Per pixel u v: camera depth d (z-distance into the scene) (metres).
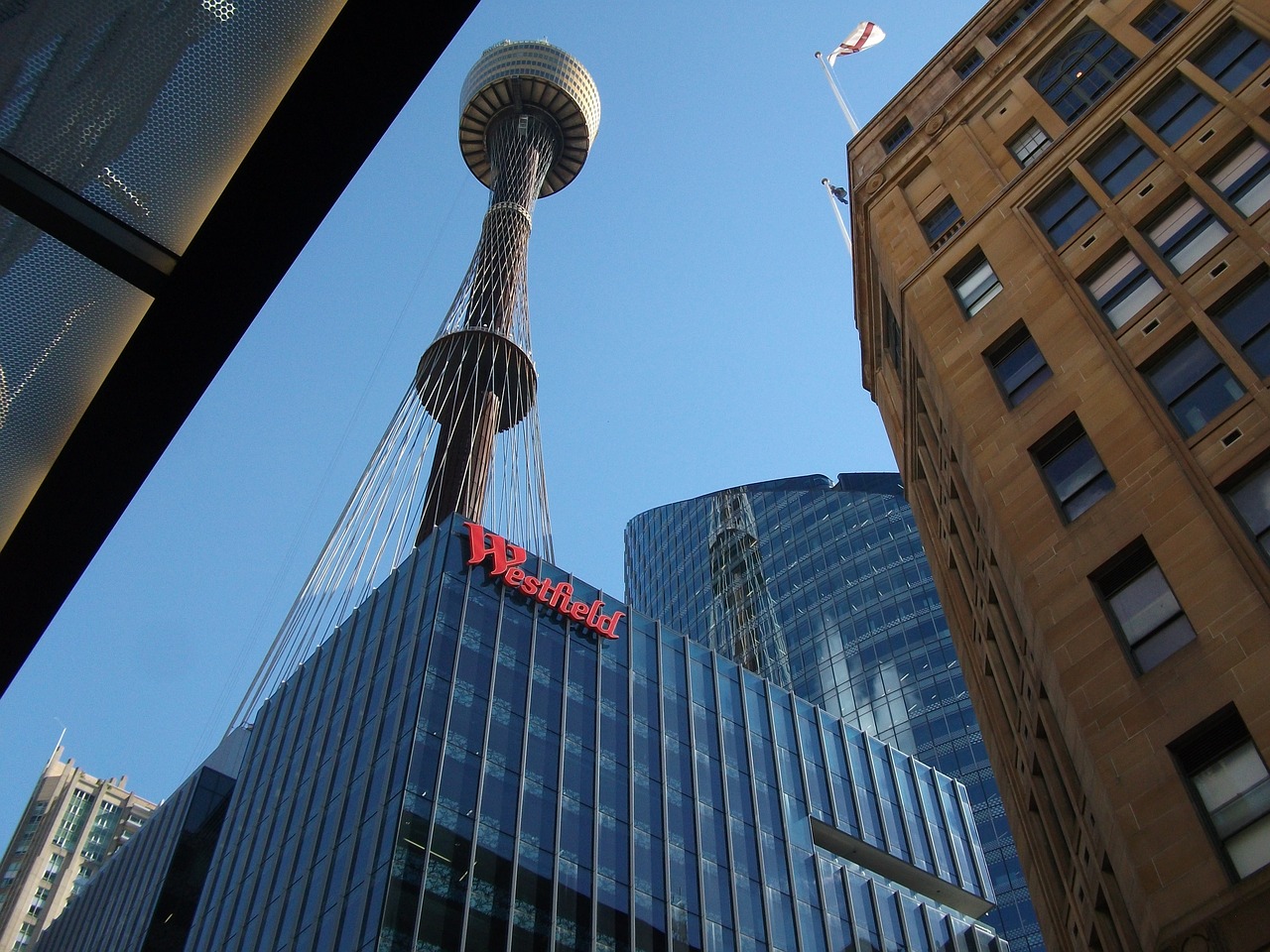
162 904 80.69
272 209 6.58
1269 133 26.84
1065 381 27.02
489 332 131.38
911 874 82.81
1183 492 22.42
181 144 6.56
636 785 68.56
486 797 60.06
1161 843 19.05
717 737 77.44
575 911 58.94
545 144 174.50
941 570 36.25
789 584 184.50
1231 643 19.81
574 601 76.50
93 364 7.04
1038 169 33.47
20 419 7.11
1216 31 30.95
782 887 71.44
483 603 70.75
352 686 71.06
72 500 7.29
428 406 123.75
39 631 7.66
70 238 6.50
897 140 43.38
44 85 6.23
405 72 6.42
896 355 40.28
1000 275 31.67
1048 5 38.91
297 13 6.39
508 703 66.00
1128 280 27.80
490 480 118.38
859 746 89.19
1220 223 26.47
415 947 51.53
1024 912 123.50
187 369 6.98
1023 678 28.55
